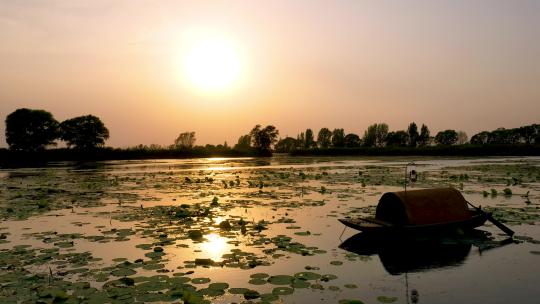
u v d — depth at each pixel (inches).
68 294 240.5
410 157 2908.5
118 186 911.7
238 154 3550.7
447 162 1962.4
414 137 4148.6
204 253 334.3
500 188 774.5
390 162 2050.9
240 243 366.6
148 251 343.0
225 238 385.4
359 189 787.4
